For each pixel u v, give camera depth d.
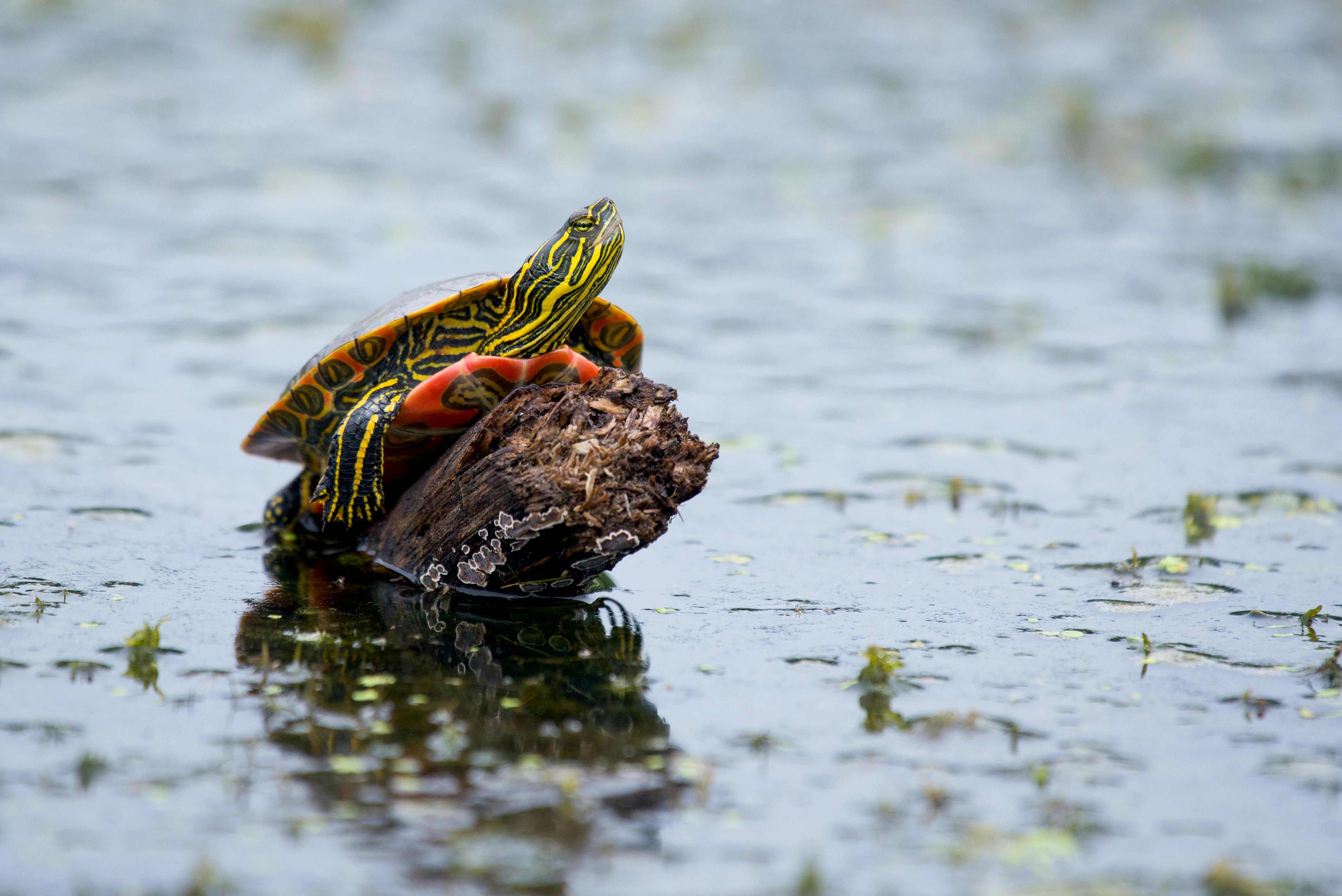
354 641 11.02
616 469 11.37
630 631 11.44
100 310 24.27
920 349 24.05
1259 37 61.75
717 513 15.35
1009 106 47.88
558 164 39.72
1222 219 35.06
